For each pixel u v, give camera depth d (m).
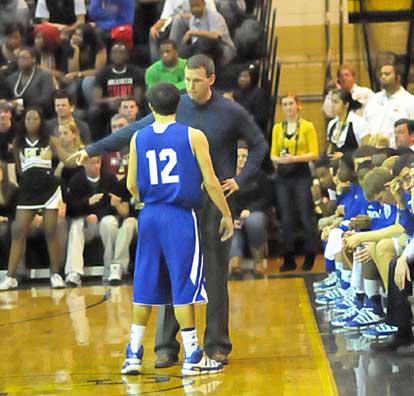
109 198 25.19
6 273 25.09
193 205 14.47
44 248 25.20
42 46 29.58
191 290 14.43
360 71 31.73
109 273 24.89
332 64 31.72
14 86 27.52
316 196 25.17
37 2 31.61
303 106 31.28
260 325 18.42
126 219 25.12
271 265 26.11
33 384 14.38
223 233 14.98
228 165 15.33
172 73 27.52
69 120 24.95
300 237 25.34
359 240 16.39
